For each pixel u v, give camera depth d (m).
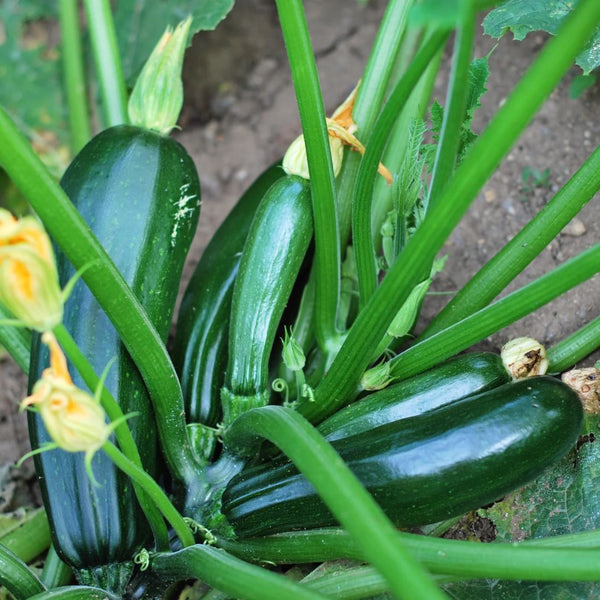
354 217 0.57
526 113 0.41
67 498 0.57
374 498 0.54
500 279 0.62
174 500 0.63
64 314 0.59
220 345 0.65
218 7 0.80
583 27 0.38
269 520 0.57
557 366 0.63
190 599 0.65
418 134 0.58
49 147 0.89
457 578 0.54
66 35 0.85
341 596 0.56
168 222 0.62
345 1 0.91
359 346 0.55
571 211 0.59
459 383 0.58
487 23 0.65
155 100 0.64
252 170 0.88
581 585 0.58
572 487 0.61
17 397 0.80
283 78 0.91
